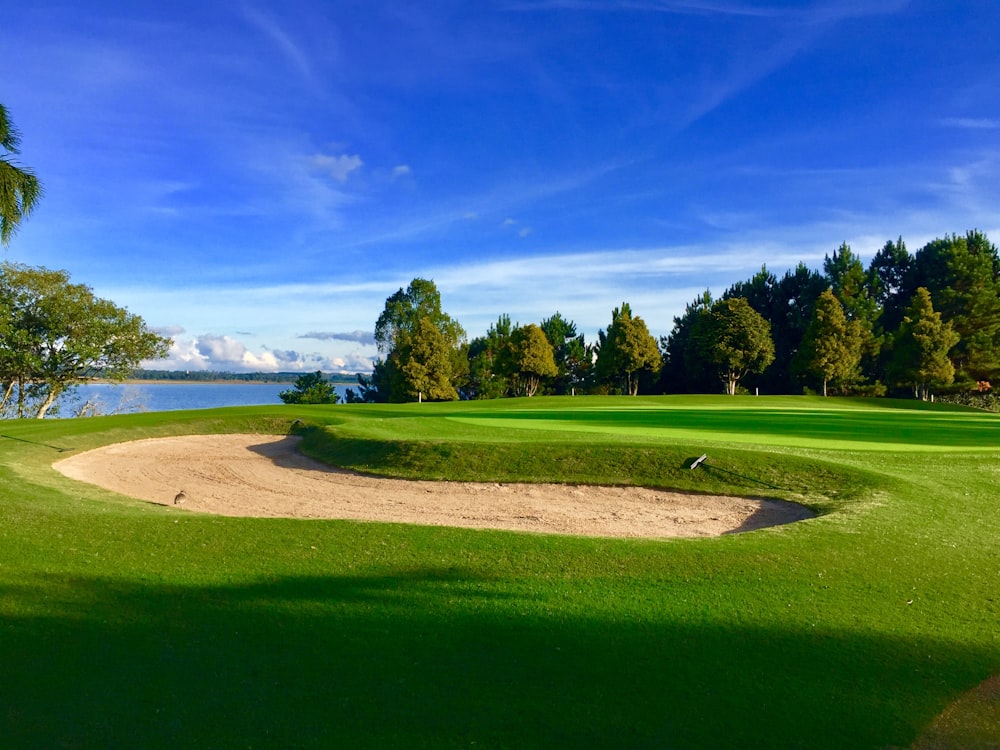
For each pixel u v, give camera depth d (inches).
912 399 2289.6
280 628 240.7
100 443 860.0
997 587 320.8
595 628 249.0
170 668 208.4
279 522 403.2
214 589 279.3
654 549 356.2
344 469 713.0
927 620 274.2
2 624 236.1
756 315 2559.1
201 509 537.3
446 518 508.4
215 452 842.8
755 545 368.5
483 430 867.4
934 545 386.6
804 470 589.3
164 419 1012.5
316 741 171.9
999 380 2566.4
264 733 174.9
